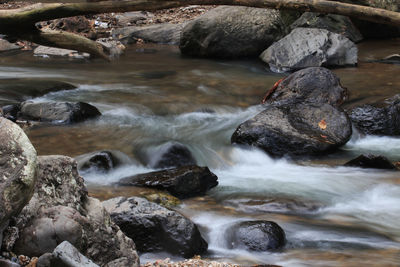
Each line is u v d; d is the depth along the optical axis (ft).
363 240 15.12
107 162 20.15
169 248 13.66
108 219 10.42
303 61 35.86
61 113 25.02
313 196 18.45
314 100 27.89
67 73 35.14
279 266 12.72
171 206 17.06
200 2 25.16
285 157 22.56
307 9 26.00
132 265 10.14
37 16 23.93
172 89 31.53
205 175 18.89
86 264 8.26
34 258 8.52
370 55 39.81
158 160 21.13
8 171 8.19
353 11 26.18
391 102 26.76
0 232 8.24
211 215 16.55
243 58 40.09
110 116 26.50
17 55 40.91
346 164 21.70
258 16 40.32
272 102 28.73
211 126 25.95
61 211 9.12
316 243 14.85
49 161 10.25
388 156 23.30
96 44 25.45
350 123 24.50
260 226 14.78
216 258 13.88
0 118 8.75
